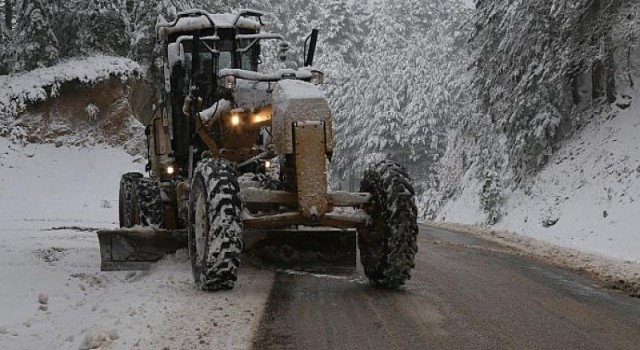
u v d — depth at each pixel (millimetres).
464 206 27547
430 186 37188
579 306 6980
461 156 31141
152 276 7965
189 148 9320
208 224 6867
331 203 7047
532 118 23297
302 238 8609
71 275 8477
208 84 9648
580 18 21828
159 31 10359
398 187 7191
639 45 22641
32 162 27109
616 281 8961
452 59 46094
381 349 5148
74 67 29125
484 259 11094
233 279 6980
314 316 6152
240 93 8352
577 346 5336
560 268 10281
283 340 5336
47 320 6125
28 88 28297
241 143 8695
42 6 29438
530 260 11250
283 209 7527
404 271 7289
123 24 30359
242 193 7043
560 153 23031
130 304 6473
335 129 51656
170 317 5953
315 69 7973
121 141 29266
